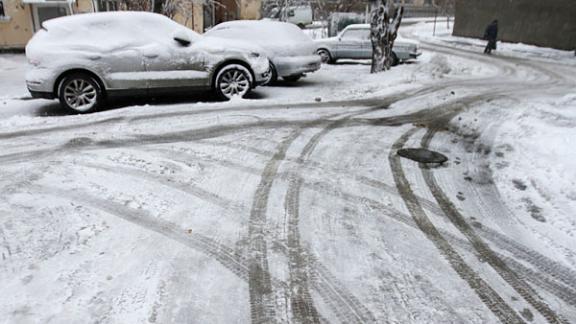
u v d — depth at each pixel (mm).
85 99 7973
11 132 6363
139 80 8195
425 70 13938
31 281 2914
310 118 7527
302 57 11172
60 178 4602
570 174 4781
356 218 3924
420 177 4930
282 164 5203
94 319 2586
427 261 3289
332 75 13547
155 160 5207
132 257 3223
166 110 7918
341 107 8594
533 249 3492
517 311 2775
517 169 5188
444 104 9039
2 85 10867
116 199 4137
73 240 3416
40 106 8602
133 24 8352
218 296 2842
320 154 5602
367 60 18750
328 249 3416
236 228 3693
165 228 3648
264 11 29281
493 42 22062
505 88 11406
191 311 2693
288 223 3801
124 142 5906
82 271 3037
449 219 3959
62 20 8117
